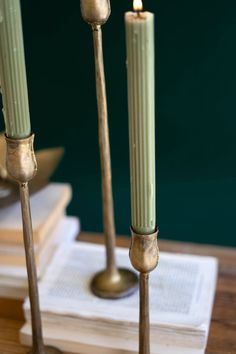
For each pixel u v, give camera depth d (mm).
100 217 1468
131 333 904
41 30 1275
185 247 1151
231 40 1214
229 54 1228
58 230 1125
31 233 796
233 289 1036
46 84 1326
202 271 1008
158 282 981
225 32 1210
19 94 719
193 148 1330
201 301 936
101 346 905
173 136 1325
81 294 958
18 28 697
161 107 1301
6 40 697
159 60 1259
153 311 913
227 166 1336
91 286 965
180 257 1045
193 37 1227
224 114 1284
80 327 919
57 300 942
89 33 1260
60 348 918
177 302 934
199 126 1307
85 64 1290
